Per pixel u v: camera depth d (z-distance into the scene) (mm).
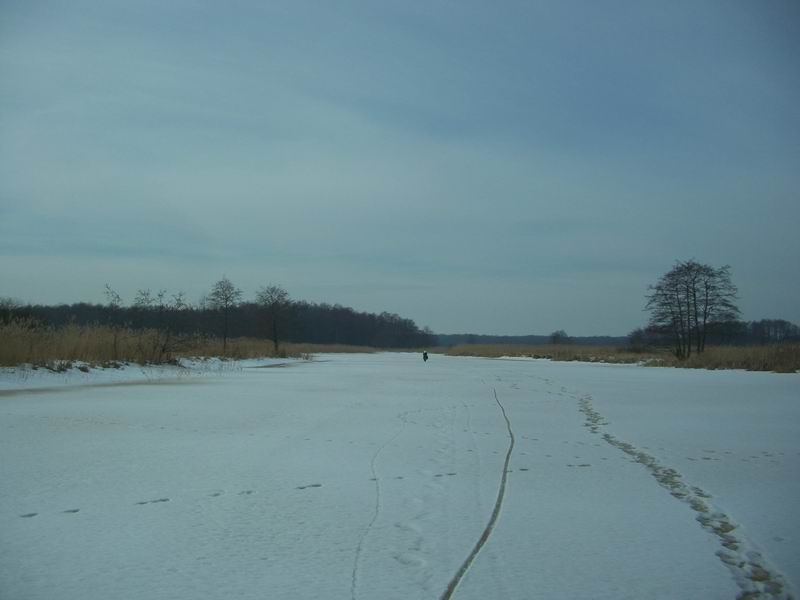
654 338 54344
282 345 55719
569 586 4629
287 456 8867
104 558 5047
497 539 5586
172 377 23234
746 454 9367
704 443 10258
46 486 7121
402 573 4809
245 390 18750
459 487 7316
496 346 82312
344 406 14898
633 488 7355
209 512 6250
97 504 6461
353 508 6438
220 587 4527
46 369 20500
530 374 29875
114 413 12945
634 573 4883
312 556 5129
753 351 36812
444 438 10484
